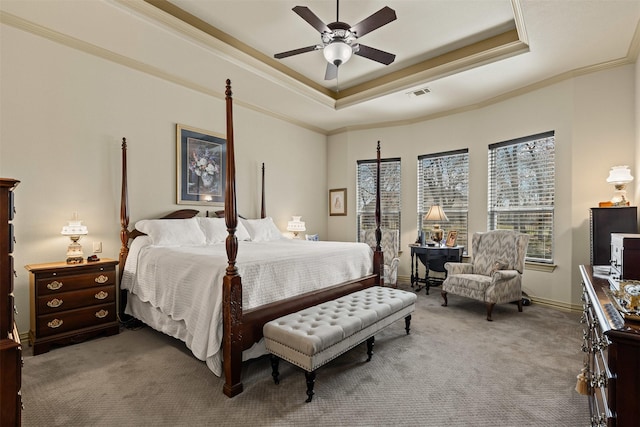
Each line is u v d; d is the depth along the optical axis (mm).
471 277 3791
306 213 5832
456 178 5020
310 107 4922
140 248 3174
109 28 2867
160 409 1835
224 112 4469
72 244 2936
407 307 2883
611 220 2822
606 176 3445
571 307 3709
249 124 4852
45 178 2941
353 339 2207
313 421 1735
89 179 3213
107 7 2578
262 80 3951
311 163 5934
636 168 3188
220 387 2072
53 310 2662
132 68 3527
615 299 1304
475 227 4738
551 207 3916
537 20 2693
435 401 1923
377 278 3562
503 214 4461
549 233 3947
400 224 5566
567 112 3701
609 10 2555
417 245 4902
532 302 4086
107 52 3283
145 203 3654
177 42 3096
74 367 2344
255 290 2289
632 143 3303
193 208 4113
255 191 4953
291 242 4094
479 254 4164
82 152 3168
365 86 4645
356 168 5922
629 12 2576
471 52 3586
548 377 2201
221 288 2133
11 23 2732
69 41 3043
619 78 3381
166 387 2070
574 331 3082
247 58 3629
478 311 3779
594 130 3521
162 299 2719
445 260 4945
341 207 6035
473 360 2469
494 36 3410
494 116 4504
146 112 3652
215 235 3824
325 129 6164
